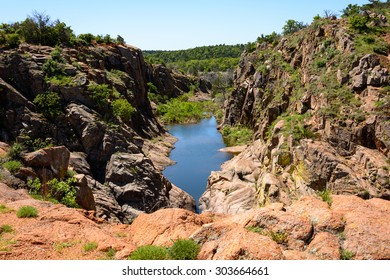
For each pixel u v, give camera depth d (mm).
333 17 60781
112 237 14938
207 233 12664
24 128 43188
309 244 11570
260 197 39938
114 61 79500
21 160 26109
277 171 41219
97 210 35188
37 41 61875
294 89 58469
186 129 100312
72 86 47906
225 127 90125
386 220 12102
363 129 37406
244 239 11227
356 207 13047
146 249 12125
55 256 13047
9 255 12703
